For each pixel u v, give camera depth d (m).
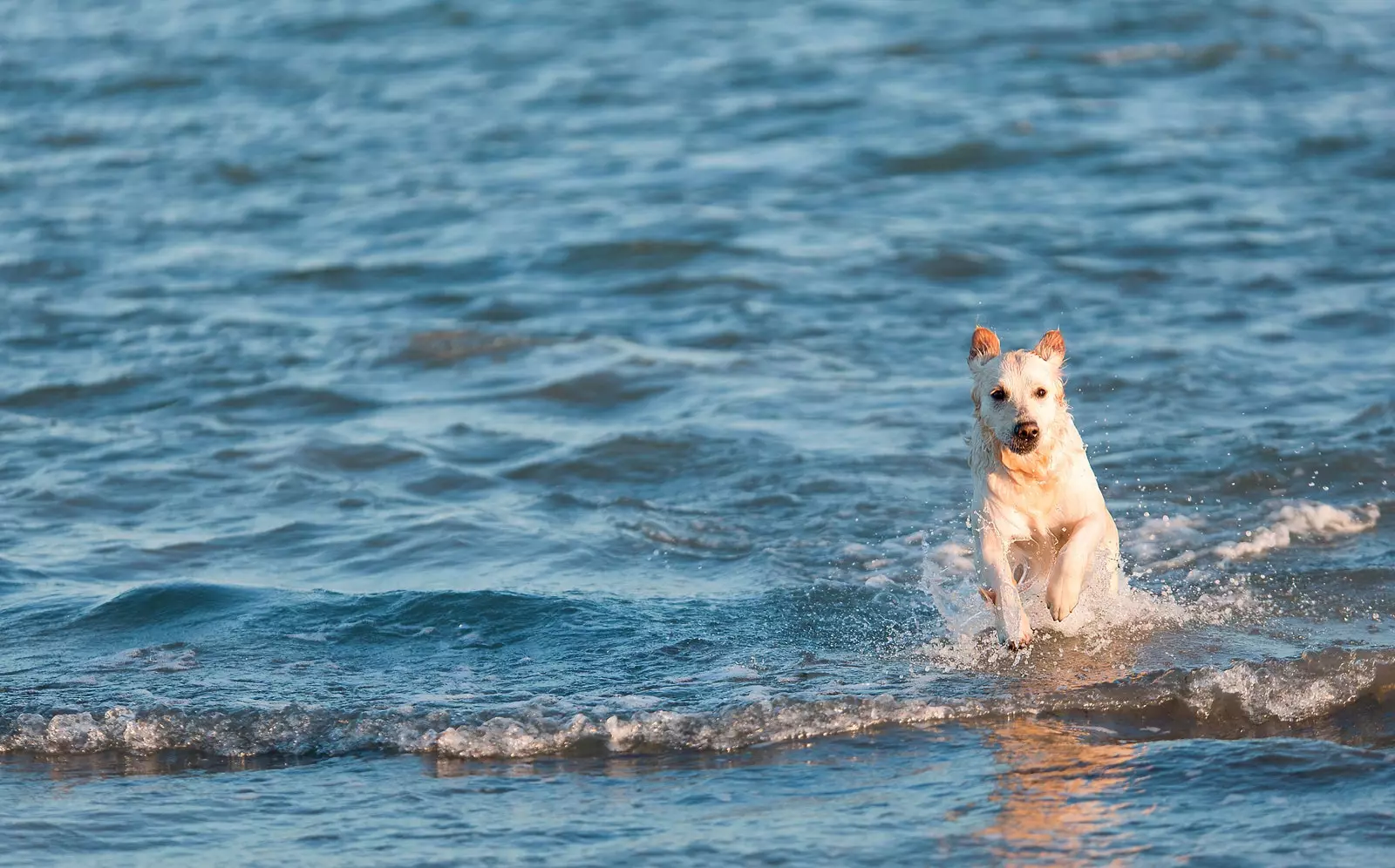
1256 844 10.52
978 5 58.88
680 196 38.16
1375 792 11.20
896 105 46.12
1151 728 12.95
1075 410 23.56
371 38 56.44
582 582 17.44
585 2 61.03
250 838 11.19
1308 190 37.16
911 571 17.59
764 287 31.16
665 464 21.83
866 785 11.81
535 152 42.75
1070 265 31.97
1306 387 24.08
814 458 21.69
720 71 50.53
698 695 13.80
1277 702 13.23
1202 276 30.83
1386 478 19.98
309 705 13.64
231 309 30.64
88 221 37.03
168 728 13.26
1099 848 10.58
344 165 41.97
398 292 31.91
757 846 10.77
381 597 16.55
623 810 11.52
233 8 61.22
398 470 21.91
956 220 35.56
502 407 24.94
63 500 20.58
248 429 23.86
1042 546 15.65
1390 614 15.58
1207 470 20.59
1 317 29.78
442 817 11.49
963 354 26.91
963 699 13.48
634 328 29.16
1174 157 40.41
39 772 12.57
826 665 14.63
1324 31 54.31
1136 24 54.94
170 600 16.52
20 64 53.41
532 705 13.49
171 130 45.84
